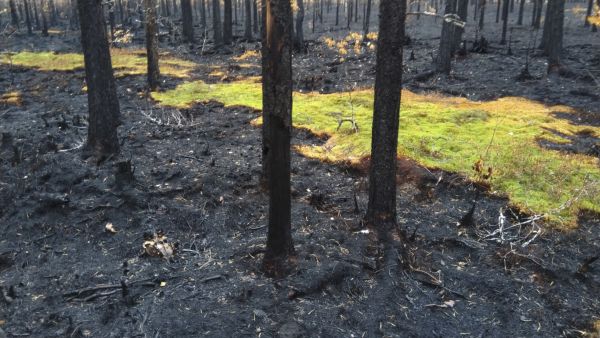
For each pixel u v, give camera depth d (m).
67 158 9.70
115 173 8.47
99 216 7.48
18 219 7.54
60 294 5.72
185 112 14.24
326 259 6.14
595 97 15.52
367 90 16.25
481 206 8.01
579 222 7.48
